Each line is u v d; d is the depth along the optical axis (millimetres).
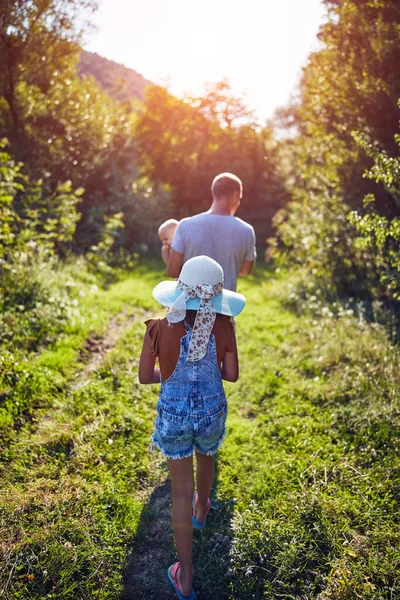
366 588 2443
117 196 14289
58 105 12836
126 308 7898
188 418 2422
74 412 4199
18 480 3293
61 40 11336
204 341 2408
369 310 7211
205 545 2930
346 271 8250
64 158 12375
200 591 2617
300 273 9578
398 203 5328
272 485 3355
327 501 3092
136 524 3029
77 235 11719
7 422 3891
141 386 4844
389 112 6973
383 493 3230
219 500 3299
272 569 2705
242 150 22656
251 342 6445
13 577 2520
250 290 9969
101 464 3520
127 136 16797
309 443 3848
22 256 7113
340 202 8336
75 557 2654
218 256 3654
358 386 4676
